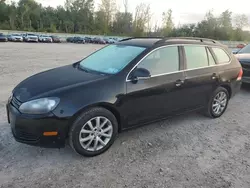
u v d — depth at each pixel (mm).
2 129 3840
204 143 3746
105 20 73250
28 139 2945
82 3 79625
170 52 3910
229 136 4027
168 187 2693
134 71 3463
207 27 70750
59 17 79125
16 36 38781
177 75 3910
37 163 3025
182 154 3391
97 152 3244
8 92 6020
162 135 3949
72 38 46719
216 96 4684
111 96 3203
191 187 2709
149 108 3662
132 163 3121
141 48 3783
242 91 7078
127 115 3443
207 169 3061
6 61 12508
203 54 4410
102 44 45125
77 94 3004
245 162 3252
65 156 3209
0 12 69938
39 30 68250
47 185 2641
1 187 2570
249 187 2752
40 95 2965
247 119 4828
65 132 2957
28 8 71688
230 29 70438
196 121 4605
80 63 4309
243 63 6785
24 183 2652
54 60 14211
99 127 3223
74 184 2678
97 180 2762
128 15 74562
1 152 3209
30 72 9164
